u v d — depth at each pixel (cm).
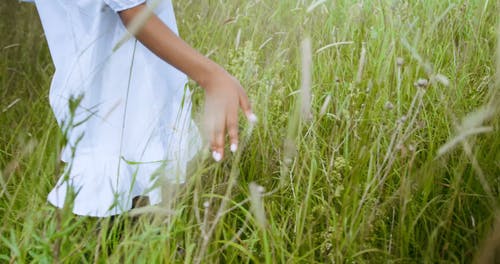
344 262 159
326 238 163
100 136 176
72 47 176
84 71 172
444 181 192
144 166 177
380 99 208
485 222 163
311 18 261
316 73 242
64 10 175
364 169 183
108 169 174
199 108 209
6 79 276
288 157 155
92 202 172
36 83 271
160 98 180
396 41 242
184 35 287
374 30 253
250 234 183
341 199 179
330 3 282
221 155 147
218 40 264
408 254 162
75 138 175
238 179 196
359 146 179
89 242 163
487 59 238
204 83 149
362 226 155
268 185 191
